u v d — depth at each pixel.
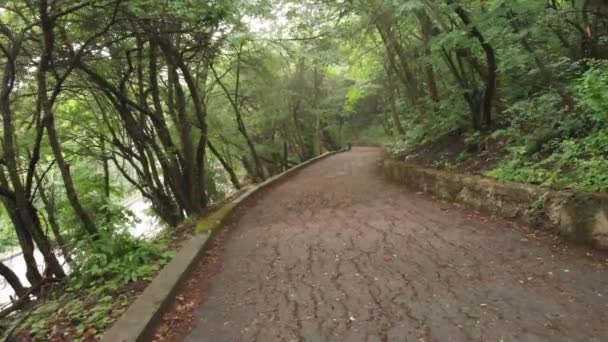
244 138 20.00
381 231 6.51
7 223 14.41
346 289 4.45
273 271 5.30
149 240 7.05
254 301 4.41
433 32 9.28
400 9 6.77
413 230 6.33
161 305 4.16
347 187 11.59
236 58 14.27
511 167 6.62
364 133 35.19
